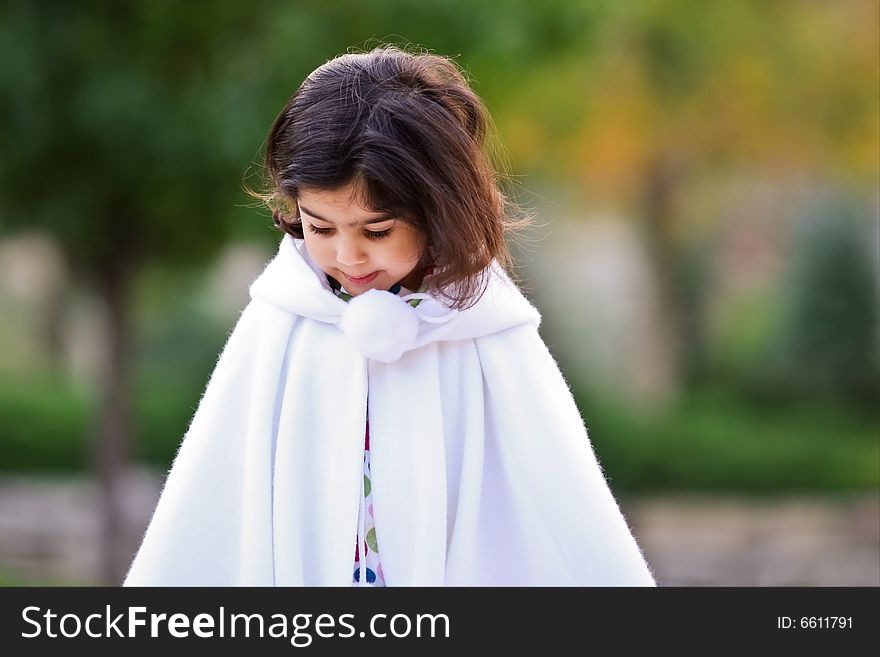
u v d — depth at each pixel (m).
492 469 3.85
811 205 29.81
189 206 11.10
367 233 3.41
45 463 22.83
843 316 29.20
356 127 3.31
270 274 3.81
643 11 20.59
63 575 16.23
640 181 25.36
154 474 21.38
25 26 9.68
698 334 30.06
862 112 23.41
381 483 3.72
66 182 10.73
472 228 3.46
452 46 10.33
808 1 22.88
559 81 14.63
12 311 37.00
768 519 20.61
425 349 3.74
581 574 3.74
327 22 10.08
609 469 22.89
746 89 23.44
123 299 12.72
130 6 10.06
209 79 10.13
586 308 34.28
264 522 3.71
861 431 27.50
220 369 3.85
